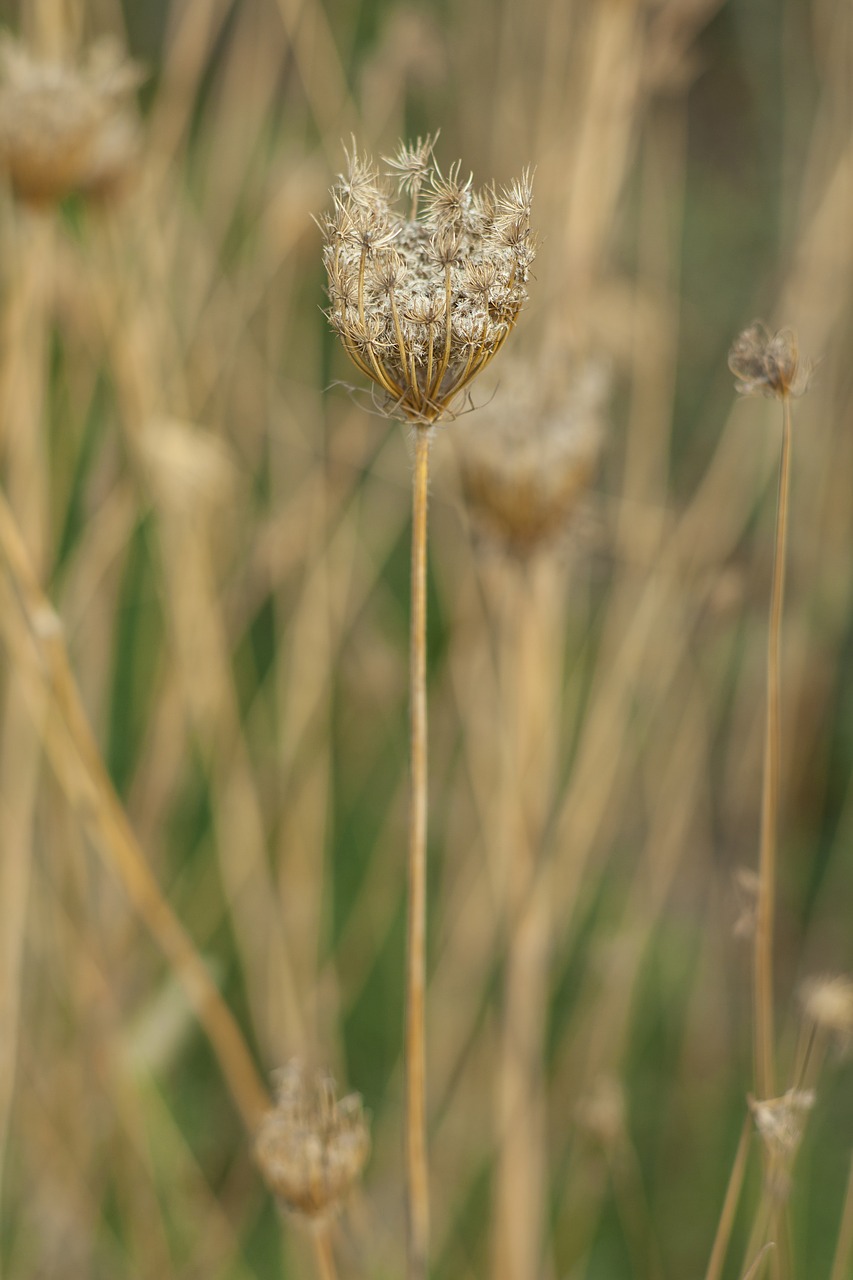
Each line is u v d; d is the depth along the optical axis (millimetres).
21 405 1238
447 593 1611
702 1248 1399
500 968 1376
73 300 1326
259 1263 1395
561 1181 1461
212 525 1504
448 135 1594
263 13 1456
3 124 1164
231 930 1526
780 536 1024
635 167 1743
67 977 1297
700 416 1863
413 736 999
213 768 1367
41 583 1247
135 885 1152
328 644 1440
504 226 976
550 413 1179
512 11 1520
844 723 1825
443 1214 1408
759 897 1056
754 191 1942
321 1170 1048
